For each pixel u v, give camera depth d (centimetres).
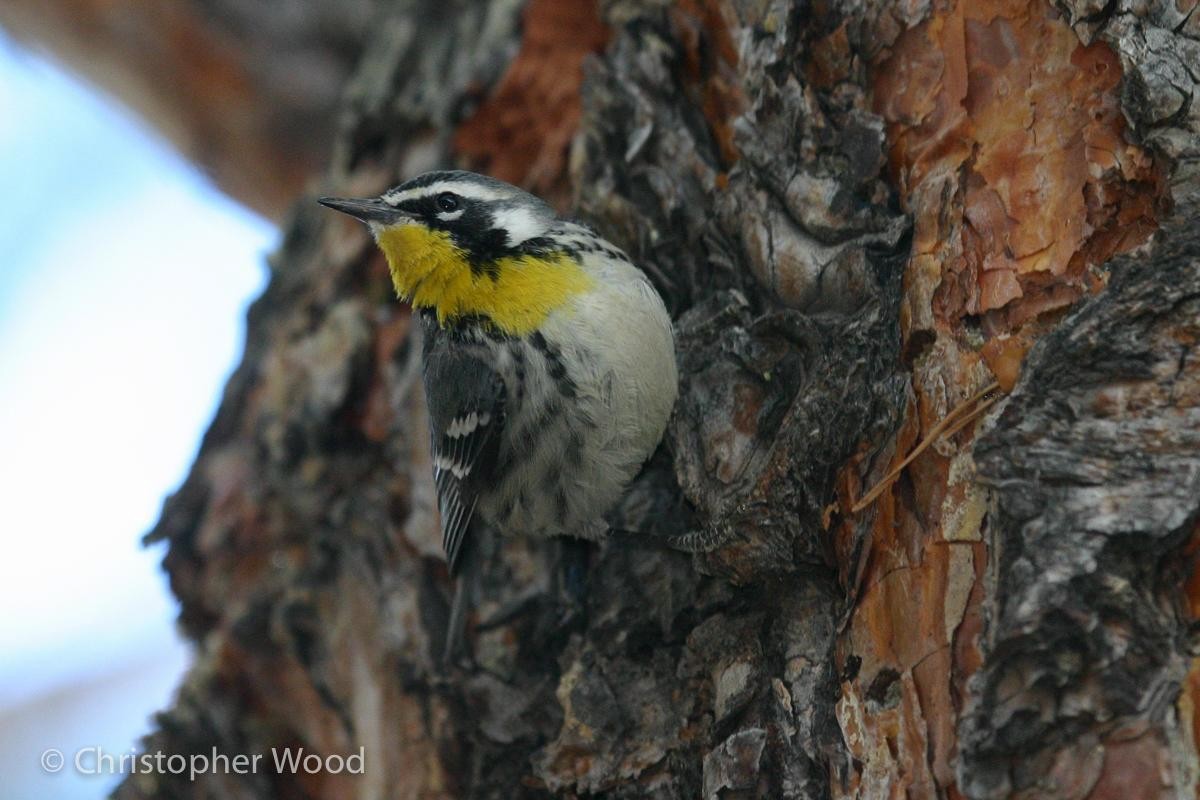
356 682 1100
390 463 1137
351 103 1311
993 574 647
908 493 712
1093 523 607
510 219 1016
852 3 831
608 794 872
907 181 808
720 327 905
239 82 1683
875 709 692
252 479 1200
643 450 970
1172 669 592
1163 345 639
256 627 1168
